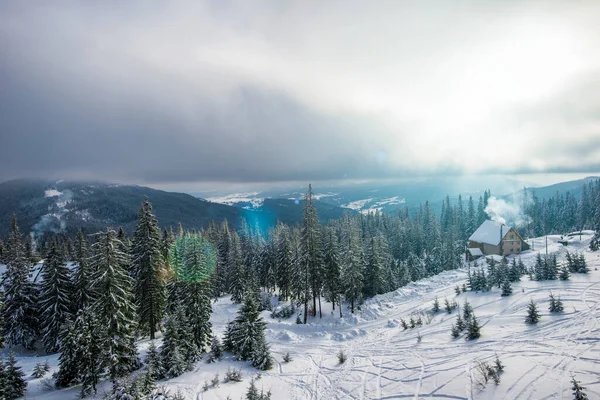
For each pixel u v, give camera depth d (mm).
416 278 60281
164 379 21766
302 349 27547
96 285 23438
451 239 74938
